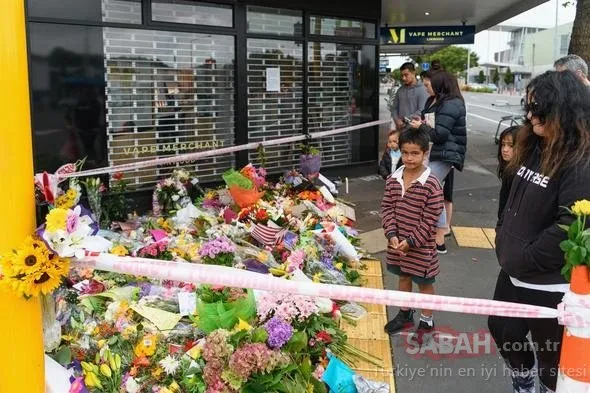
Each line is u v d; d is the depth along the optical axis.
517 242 2.45
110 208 5.70
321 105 8.61
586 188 2.21
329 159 8.89
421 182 3.56
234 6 7.21
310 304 3.14
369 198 7.66
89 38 6.01
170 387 2.72
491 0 11.70
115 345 2.92
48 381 2.29
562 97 2.26
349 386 2.90
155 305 3.31
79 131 6.03
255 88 7.68
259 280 2.22
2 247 1.86
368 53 9.09
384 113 24.52
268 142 7.03
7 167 1.84
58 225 1.92
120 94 6.36
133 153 6.54
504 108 31.91
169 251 4.06
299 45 8.12
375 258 5.27
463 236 6.02
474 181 9.09
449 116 4.97
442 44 16.17
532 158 2.48
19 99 1.85
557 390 2.14
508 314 2.20
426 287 3.68
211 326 3.01
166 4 6.62
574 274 2.01
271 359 2.62
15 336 1.91
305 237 4.61
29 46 5.58
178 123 6.91
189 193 6.30
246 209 4.90
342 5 8.50
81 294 3.23
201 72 7.04
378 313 4.05
